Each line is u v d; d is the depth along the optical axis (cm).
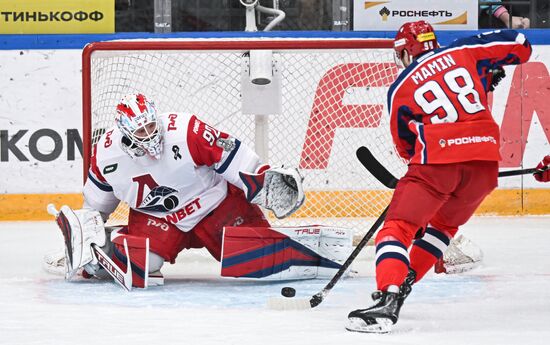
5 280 1385
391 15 2248
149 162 1308
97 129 1598
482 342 884
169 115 1324
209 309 1114
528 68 2217
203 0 2278
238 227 1313
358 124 1853
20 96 2212
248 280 1378
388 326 937
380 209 1873
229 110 1877
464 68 1030
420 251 1084
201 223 1373
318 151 1873
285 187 1282
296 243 1334
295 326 984
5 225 2142
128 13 2269
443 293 1223
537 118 2222
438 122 1009
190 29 2289
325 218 1884
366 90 1839
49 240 1878
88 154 1516
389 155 1861
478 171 1021
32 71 2212
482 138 1012
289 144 1881
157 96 1858
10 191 2223
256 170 1313
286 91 1862
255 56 1562
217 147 1308
